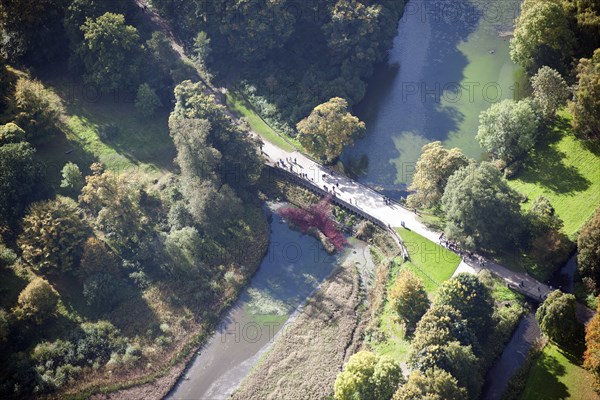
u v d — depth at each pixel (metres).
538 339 174.38
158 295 197.88
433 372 156.12
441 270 192.38
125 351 185.12
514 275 188.62
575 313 170.38
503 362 172.00
